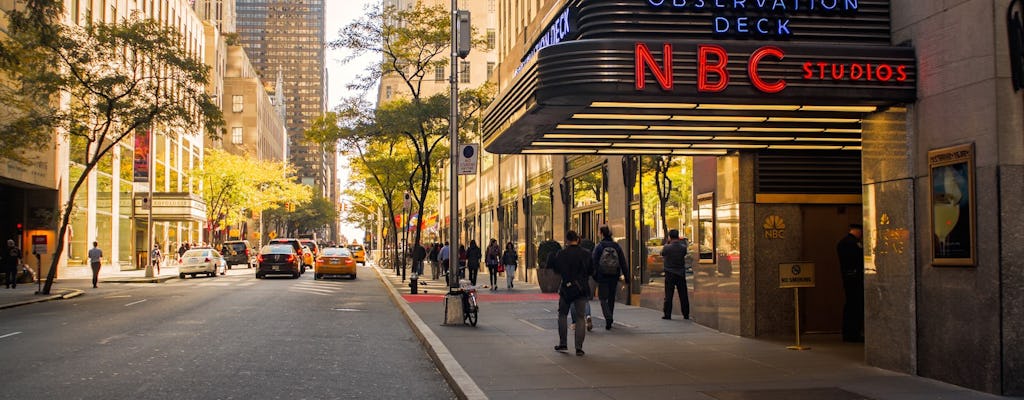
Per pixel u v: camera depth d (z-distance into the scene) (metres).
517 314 18.55
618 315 17.77
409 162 40.31
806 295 14.02
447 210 63.84
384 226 71.44
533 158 33.78
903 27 10.02
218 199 70.31
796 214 13.96
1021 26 8.45
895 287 10.05
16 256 30.72
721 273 14.64
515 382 9.55
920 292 9.63
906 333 9.84
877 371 10.19
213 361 11.72
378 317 19.52
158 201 53.12
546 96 9.32
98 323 17.11
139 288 31.66
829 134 12.35
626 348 12.52
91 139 27.22
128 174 51.09
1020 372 8.37
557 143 13.41
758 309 13.80
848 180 13.99
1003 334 8.34
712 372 10.27
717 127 11.71
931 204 9.36
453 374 9.94
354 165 44.22
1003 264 8.34
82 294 28.02
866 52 9.66
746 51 9.41
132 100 27.03
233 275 46.09
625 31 9.70
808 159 13.93
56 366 11.09
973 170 8.66
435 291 28.34
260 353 12.65
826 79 9.53
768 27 10.02
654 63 9.16
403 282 33.56
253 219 106.12
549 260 12.06
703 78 9.25
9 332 15.30
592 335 14.18
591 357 11.58
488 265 28.44
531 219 34.69
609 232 15.31
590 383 9.49
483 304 21.64
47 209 37.62
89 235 42.28
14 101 25.12
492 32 95.00
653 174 19.25
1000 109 8.40
